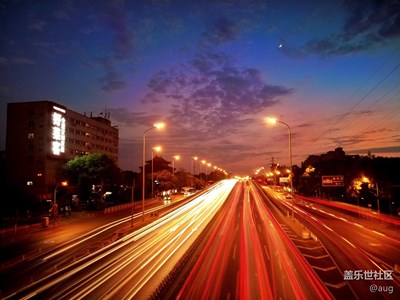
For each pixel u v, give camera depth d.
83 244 40.78
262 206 80.44
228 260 31.08
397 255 33.09
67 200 79.12
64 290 23.98
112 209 73.25
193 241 40.22
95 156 81.00
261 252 34.12
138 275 26.89
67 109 95.31
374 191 72.62
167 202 91.56
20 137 84.69
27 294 23.52
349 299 21.48
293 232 45.94
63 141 89.62
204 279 25.55
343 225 53.22
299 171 150.00
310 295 22.09
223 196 106.00
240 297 21.72
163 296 22.06
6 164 84.38
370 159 83.06
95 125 114.31
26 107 85.19
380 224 54.19
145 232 47.62
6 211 66.19
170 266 29.25
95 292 23.28
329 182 76.62
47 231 50.25
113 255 34.19
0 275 28.47
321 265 29.38
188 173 143.88
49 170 84.56
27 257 34.88
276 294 22.23
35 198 74.12
